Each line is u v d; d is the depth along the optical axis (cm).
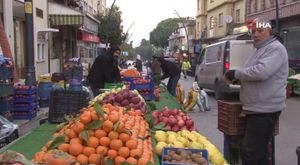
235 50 1667
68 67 2138
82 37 3719
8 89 1112
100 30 5141
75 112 631
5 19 1614
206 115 1423
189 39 8319
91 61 4434
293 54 2362
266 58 512
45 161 322
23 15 1912
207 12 6488
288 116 1403
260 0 4119
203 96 1512
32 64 1369
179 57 3956
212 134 1082
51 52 2577
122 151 386
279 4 3578
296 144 962
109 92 699
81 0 4228
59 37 2933
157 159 434
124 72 1272
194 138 508
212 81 1881
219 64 1762
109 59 986
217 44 1856
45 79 1493
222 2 5422
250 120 539
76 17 2461
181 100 1409
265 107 525
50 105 636
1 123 709
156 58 1498
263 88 523
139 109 630
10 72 1130
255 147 538
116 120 400
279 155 862
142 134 459
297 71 2342
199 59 2178
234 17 5225
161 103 939
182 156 427
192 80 3669
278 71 522
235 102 605
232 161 627
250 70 517
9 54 1302
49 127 600
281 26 3650
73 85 760
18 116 1223
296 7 3250
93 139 388
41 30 2119
